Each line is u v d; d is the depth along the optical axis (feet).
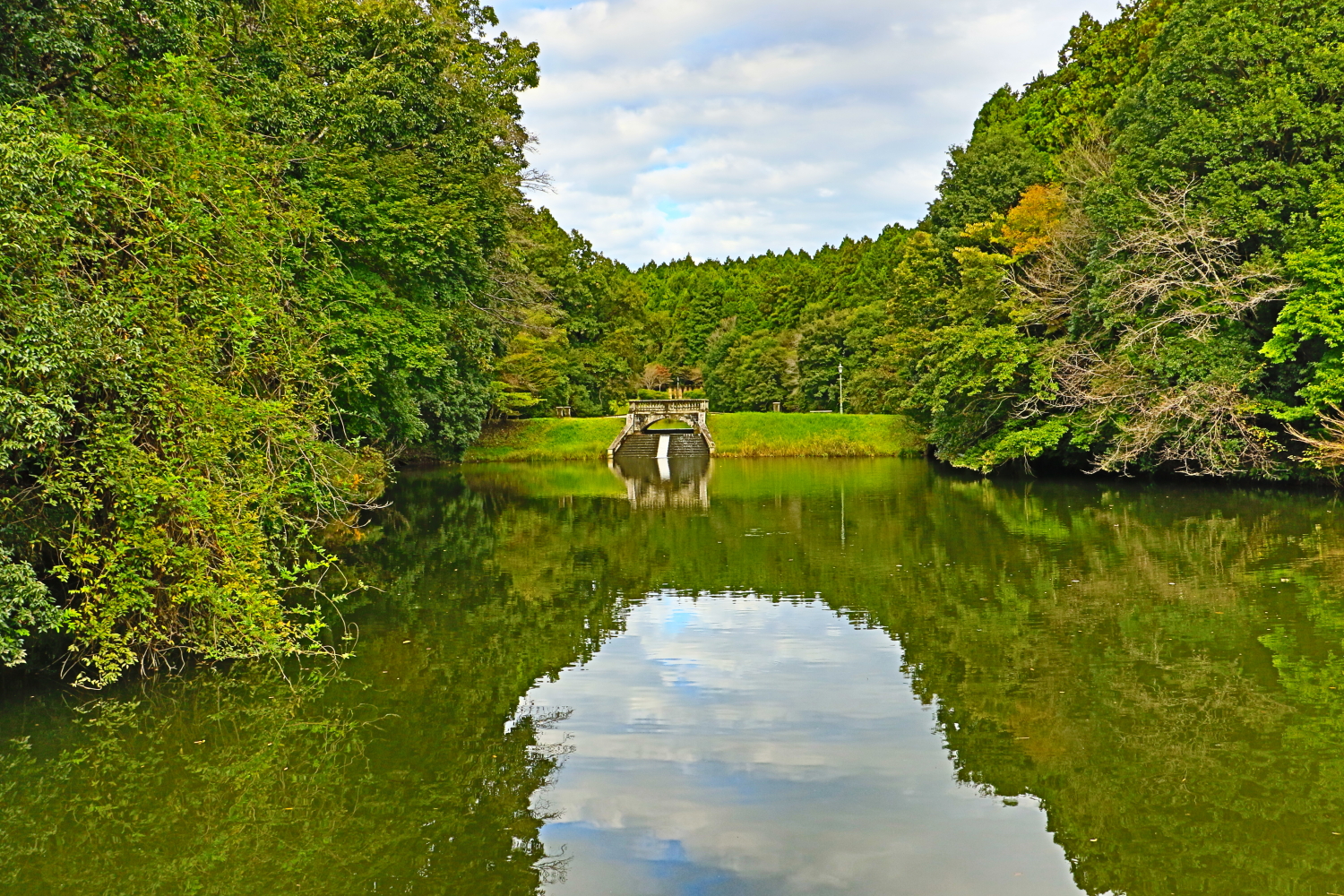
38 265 22.03
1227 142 70.44
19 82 27.04
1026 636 32.50
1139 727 23.76
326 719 25.46
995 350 94.79
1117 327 82.02
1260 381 73.31
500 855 17.99
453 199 65.57
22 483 26.40
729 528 63.52
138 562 25.64
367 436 66.18
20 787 21.24
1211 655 29.48
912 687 27.35
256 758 22.81
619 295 199.41
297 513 43.01
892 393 151.33
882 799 20.08
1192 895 16.20
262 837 18.86
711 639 33.37
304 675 29.43
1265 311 72.59
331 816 19.74
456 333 72.95
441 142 65.31
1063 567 44.80
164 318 25.50
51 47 26.81
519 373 151.23
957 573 44.21
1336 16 68.90
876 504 77.20
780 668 29.66
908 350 128.77
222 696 27.40
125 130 27.12
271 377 32.30
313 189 50.52
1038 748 22.57
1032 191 103.65
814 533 59.82
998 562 46.88
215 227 27.45
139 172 26.84
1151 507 67.56
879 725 24.39
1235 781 20.51
